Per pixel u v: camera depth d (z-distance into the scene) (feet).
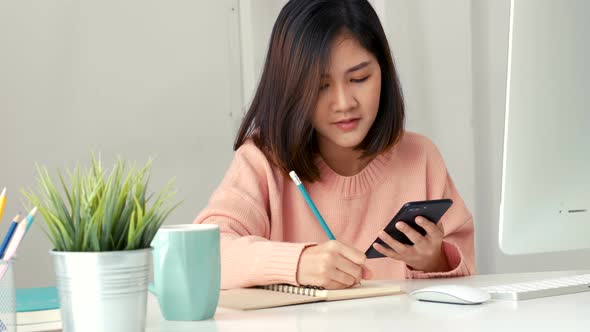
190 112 8.60
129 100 8.27
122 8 8.24
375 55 5.00
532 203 3.45
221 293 3.80
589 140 3.58
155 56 8.41
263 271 3.86
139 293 2.56
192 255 3.02
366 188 5.42
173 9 8.50
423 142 5.66
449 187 5.71
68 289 2.50
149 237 2.61
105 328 2.48
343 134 4.93
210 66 8.71
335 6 4.83
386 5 8.67
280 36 4.93
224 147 8.79
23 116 7.76
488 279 4.32
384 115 5.26
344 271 3.72
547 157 3.47
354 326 2.75
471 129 8.87
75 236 2.52
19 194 7.69
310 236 5.33
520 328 2.61
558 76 3.48
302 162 5.15
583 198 3.59
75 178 2.64
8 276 2.42
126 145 8.25
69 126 7.97
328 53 4.71
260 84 5.28
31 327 2.87
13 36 7.72
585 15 3.55
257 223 4.92
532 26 3.40
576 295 3.48
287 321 2.93
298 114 4.89
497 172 9.01
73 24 8.00
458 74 8.86
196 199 8.61
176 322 3.01
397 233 4.32
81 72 8.04
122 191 2.57
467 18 8.80
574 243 3.59
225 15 8.79
